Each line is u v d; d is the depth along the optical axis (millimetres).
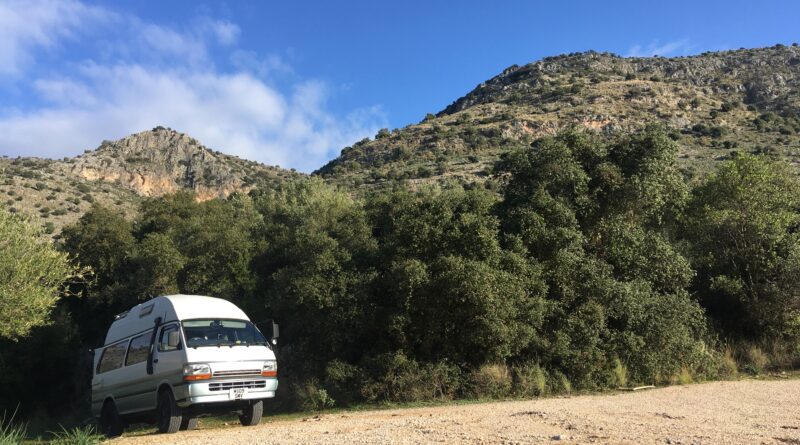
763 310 18375
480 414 9812
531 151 19125
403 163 80750
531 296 16016
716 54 133375
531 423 8109
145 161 111500
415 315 15672
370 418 10648
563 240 16766
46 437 15992
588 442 6340
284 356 17797
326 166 105375
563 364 15344
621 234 18047
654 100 95625
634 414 8922
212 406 10320
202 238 22984
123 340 12711
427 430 7750
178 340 10562
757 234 18891
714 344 17828
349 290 16438
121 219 28672
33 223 12914
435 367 15016
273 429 9445
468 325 15203
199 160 116312
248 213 29531
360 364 15656
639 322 16266
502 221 17625
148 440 8742
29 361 24000
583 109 92625
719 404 10227
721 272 19672
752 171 20016
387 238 17734
